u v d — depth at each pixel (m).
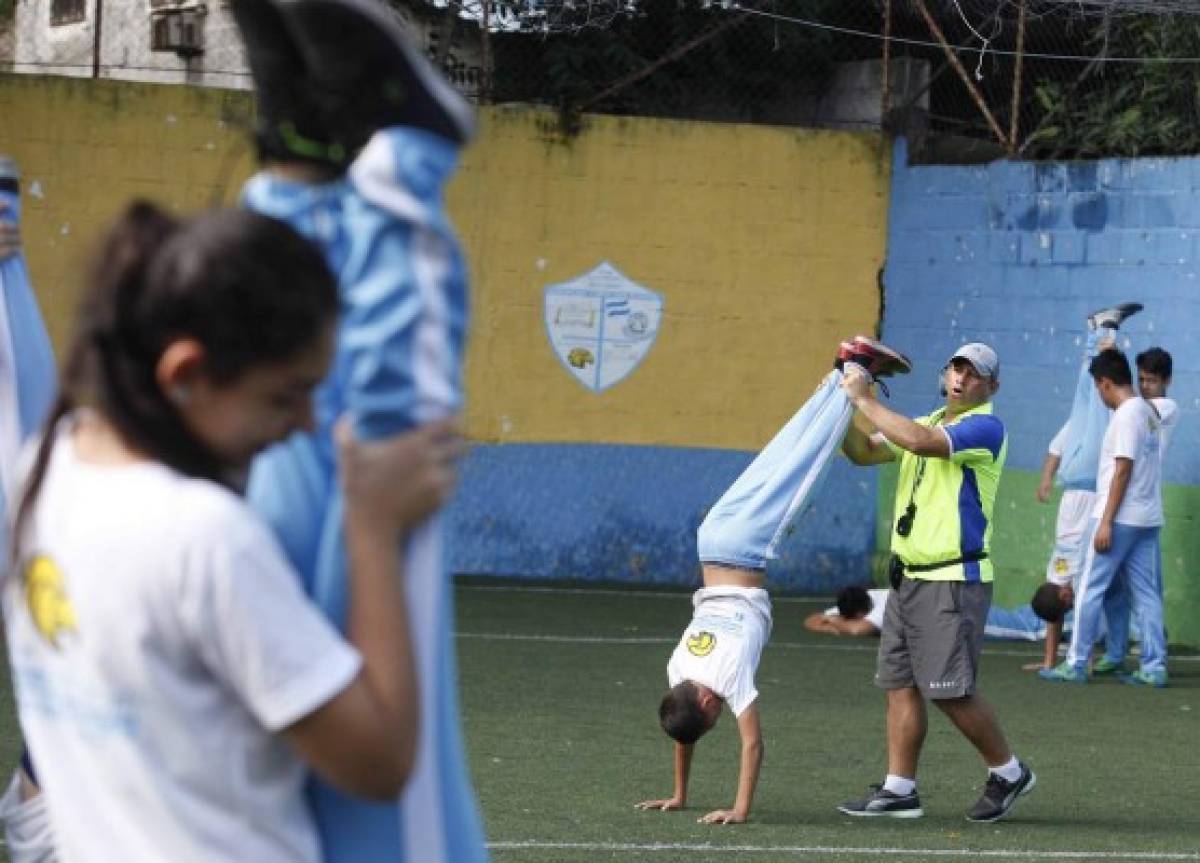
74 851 3.75
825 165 24.98
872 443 12.82
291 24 3.83
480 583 24.02
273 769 3.66
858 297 25.12
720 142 24.78
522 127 24.36
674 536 24.89
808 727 15.77
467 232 24.28
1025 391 23.38
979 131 25.91
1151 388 19.38
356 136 3.88
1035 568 22.92
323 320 3.62
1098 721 16.61
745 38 26.08
